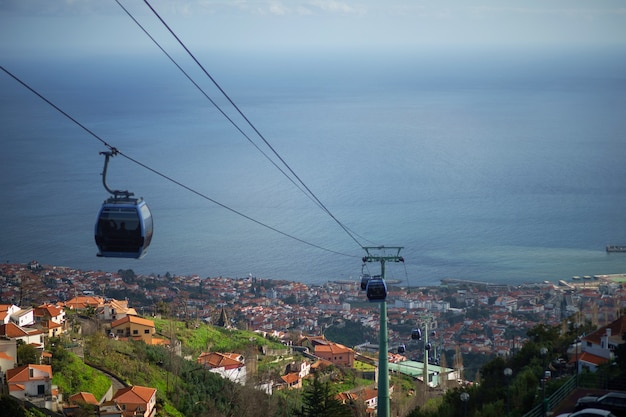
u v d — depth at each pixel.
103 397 63.88
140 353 80.62
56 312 85.12
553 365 47.00
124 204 25.75
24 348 66.12
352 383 92.25
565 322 64.81
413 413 49.94
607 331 48.66
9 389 58.06
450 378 97.81
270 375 89.56
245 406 71.94
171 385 72.88
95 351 75.38
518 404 40.34
